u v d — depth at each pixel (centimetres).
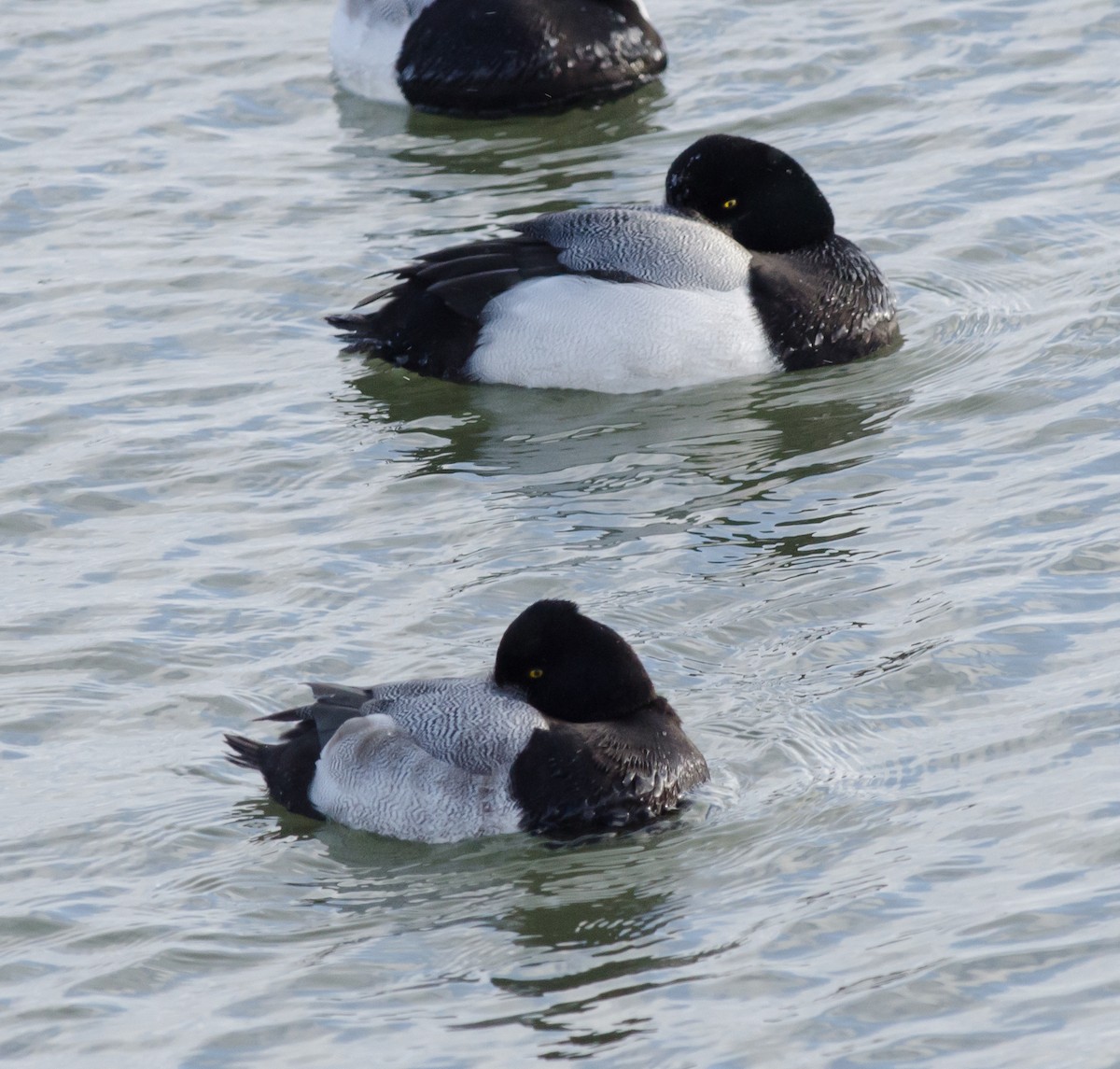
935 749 1048
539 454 1426
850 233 1730
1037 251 1669
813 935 905
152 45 2161
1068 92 1931
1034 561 1227
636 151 1909
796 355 1534
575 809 1009
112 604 1232
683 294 1505
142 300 1667
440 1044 845
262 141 1972
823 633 1169
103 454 1431
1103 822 963
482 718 1024
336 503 1361
